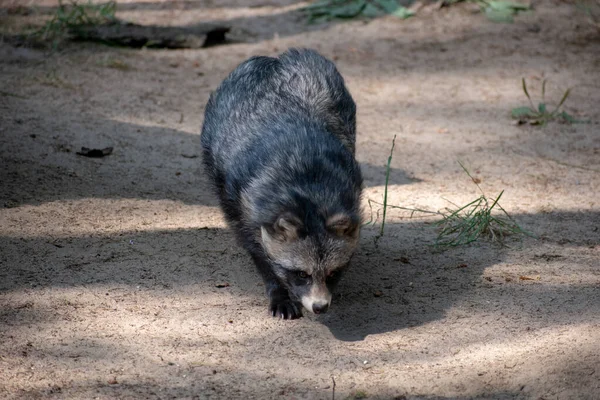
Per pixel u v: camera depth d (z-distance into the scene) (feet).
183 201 41.75
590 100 61.26
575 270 34.81
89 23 69.10
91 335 28.81
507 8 79.51
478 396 26.04
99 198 40.93
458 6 80.94
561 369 26.63
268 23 76.89
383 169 47.85
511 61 69.56
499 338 29.04
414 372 27.14
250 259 35.60
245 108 34.96
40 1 76.23
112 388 25.81
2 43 63.93
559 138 53.67
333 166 30.99
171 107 56.03
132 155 46.98
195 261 35.06
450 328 29.96
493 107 59.57
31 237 36.01
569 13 80.07
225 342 28.86
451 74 66.54
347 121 37.60
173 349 28.22
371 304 31.99
